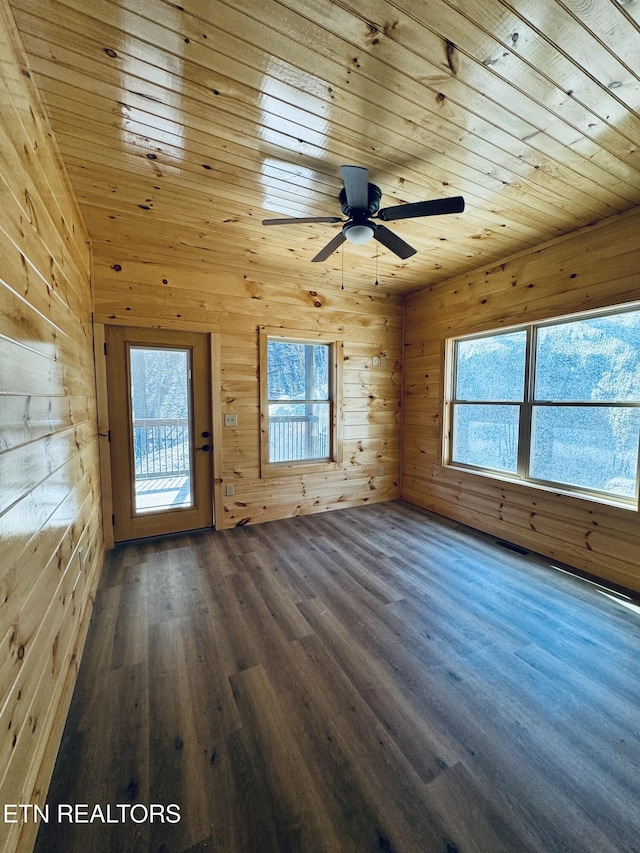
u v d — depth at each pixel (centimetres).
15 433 104
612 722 146
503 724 145
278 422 391
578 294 272
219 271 343
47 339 147
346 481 428
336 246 228
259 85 144
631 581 246
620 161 192
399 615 218
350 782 123
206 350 343
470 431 378
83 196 221
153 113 158
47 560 131
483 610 224
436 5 115
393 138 175
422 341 426
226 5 115
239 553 303
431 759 131
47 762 120
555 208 241
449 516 394
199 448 345
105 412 302
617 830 109
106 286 299
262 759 130
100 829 109
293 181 211
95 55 130
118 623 209
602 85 144
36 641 115
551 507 295
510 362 335
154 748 134
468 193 224
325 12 117
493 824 111
